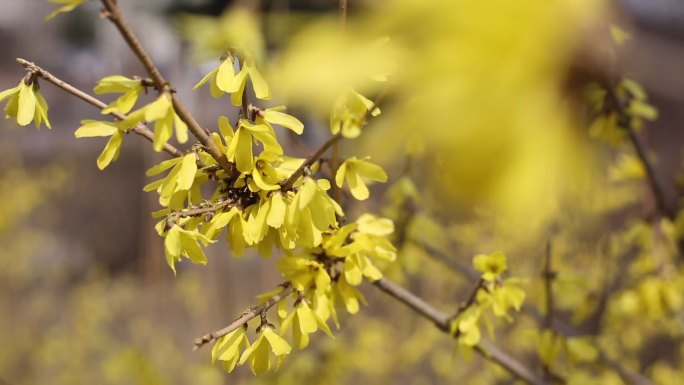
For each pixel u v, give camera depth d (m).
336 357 1.13
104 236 3.18
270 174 0.61
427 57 0.25
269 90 0.59
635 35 0.25
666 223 0.88
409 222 0.86
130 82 0.57
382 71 0.27
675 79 0.25
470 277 0.90
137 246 3.19
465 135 0.24
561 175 0.24
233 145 0.60
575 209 0.54
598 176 0.32
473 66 0.25
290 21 0.27
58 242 3.11
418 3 0.25
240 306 1.66
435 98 0.25
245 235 0.61
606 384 1.01
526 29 0.25
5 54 2.59
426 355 2.09
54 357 2.18
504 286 0.70
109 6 0.55
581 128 0.25
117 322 2.33
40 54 2.62
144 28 1.16
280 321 0.64
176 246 0.59
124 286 2.67
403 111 0.26
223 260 1.58
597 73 0.25
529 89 0.25
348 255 0.64
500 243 1.36
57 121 2.88
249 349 0.60
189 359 1.90
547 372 0.81
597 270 1.14
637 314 0.92
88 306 2.29
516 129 0.24
